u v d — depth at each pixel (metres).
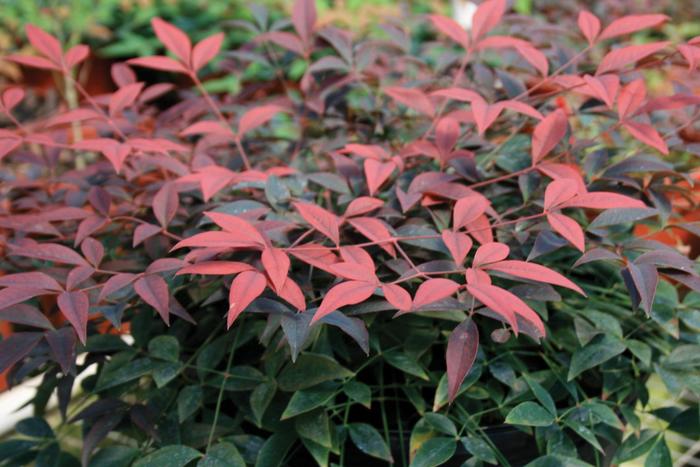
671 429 0.63
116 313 0.58
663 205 0.65
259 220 0.65
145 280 0.55
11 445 0.67
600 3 1.74
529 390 0.64
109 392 0.67
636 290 0.56
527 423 0.59
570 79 0.64
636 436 0.64
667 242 0.84
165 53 2.25
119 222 0.71
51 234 0.71
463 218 0.57
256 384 0.62
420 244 0.61
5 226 0.65
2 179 0.74
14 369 0.66
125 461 0.63
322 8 1.95
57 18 2.00
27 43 1.95
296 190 0.67
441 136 0.66
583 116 0.78
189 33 2.21
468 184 0.69
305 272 0.62
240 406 0.64
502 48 0.87
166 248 0.68
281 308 0.57
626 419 0.67
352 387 0.62
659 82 1.28
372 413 0.67
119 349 0.66
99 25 2.15
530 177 0.65
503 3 0.69
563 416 0.63
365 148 0.66
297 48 0.79
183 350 0.68
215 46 0.72
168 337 0.64
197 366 0.64
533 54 0.66
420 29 1.81
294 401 0.60
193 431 0.63
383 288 0.52
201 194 0.69
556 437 0.61
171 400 0.65
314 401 0.60
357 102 0.83
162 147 0.64
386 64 0.88
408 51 0.81
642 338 0.67
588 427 0.63
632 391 0.68
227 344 0.65
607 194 0.57
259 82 0.87
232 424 0.64
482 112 0.59
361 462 0.64
